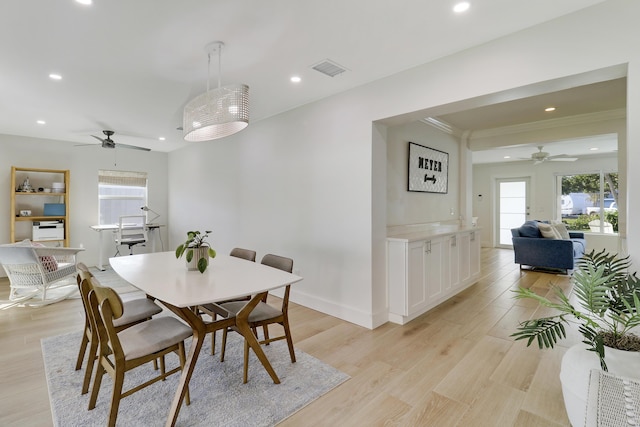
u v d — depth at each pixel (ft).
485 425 5.82
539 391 6.84
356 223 10.69
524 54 7.24
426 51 8.25
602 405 3.10
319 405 6.43
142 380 7.34
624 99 12.34
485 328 10.32
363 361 8.17
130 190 22.17
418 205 14.42
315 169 12.00
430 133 15.25
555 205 26.16
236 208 16.14
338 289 11.31
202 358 8.35
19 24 6.83
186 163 20.83
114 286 15.38
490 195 29.14
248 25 7.00
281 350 8.77
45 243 18.44
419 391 6.88
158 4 6.19
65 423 5.84
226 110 7.24
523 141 16.16
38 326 10.52
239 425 5.84
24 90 10.77
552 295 13.99
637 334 5.73
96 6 6.23
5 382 7.21
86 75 9.56
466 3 6.29
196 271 8.00
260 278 7.34
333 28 7.16
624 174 13.39
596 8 6.37
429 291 11.81
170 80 9.98
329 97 11.43
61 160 19.34
